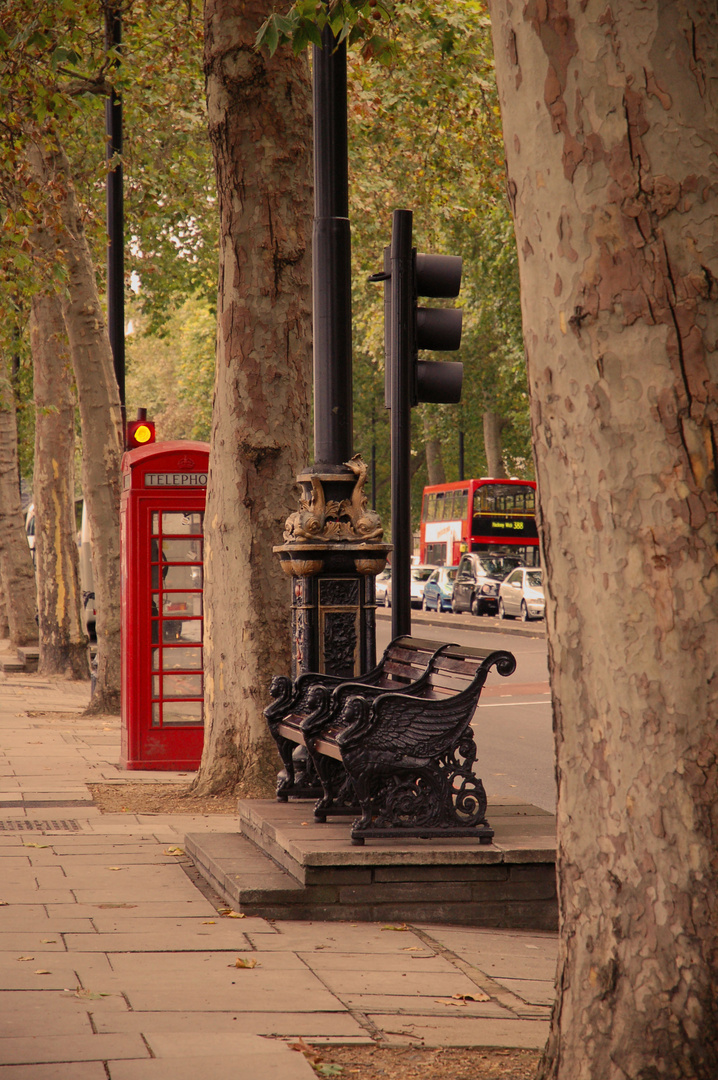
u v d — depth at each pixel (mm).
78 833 10078
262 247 12156
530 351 3896
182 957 6227
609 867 3807
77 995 5461
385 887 7270
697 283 3578
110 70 19922
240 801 9328
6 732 18031
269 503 12203
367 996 5566
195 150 28453
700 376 3578
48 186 18922
